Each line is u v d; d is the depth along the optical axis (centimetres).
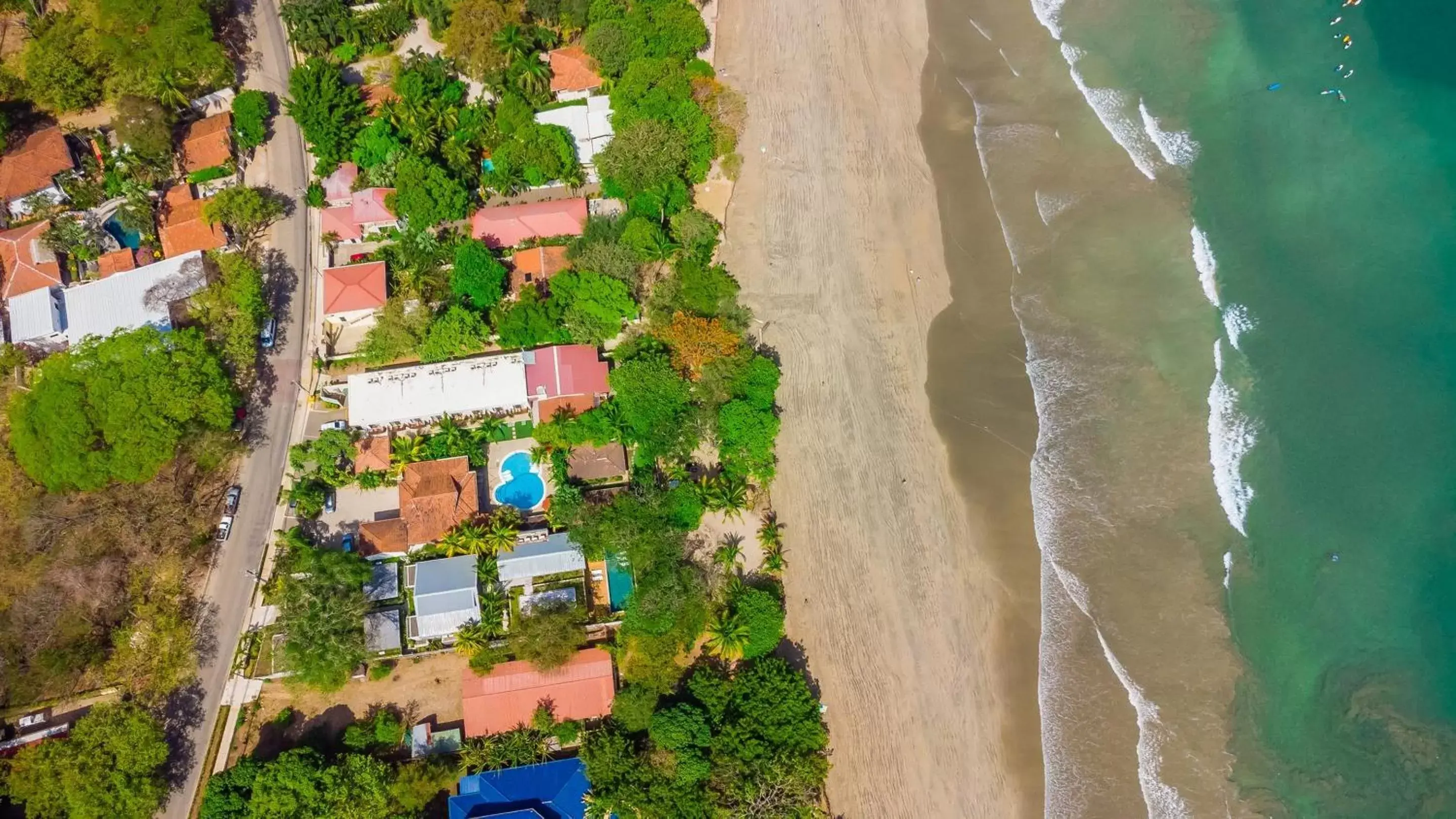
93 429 5153
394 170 6184
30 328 5753
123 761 4606
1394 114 5903
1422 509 4925
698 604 5006
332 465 5503
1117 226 6022
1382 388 5200
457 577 5153
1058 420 5669
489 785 4716
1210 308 5644
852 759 5050
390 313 5641
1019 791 4956
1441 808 4359
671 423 5422
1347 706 4628
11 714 4944
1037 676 5134
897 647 5281
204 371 5356
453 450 5569
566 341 5831
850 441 5784
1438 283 5369
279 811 4556
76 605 4944
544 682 4969
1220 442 5309
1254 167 5953
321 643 4766
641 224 6000
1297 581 4934
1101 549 5281
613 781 4672
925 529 5547
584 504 5259
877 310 6166
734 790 4566
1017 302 6050
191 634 5209
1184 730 4778
